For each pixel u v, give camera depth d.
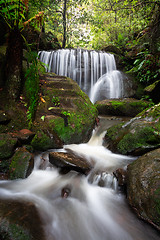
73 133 3.29
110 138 3.53
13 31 2.68
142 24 8.19
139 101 5.64
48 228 1.56
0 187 2.04
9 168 2.25
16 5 2.19
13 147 2.39
